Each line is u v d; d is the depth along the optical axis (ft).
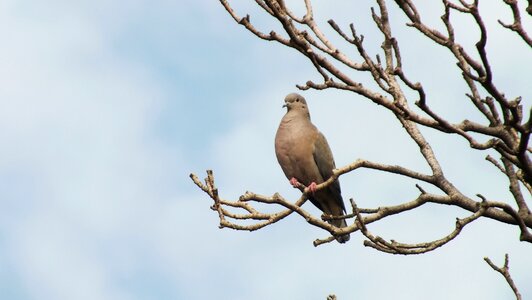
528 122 29.43
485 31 28.12
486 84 29.27
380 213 34.17
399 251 32.01
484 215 33.88
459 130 30.76
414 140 37.29
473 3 28.25
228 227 37.01
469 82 33.19
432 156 36.50
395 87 37.65
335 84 31.94
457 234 31.55
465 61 30.53
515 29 29.01
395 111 31.73
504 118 29.99
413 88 29.60
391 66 38.32
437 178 35.35
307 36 35.12
